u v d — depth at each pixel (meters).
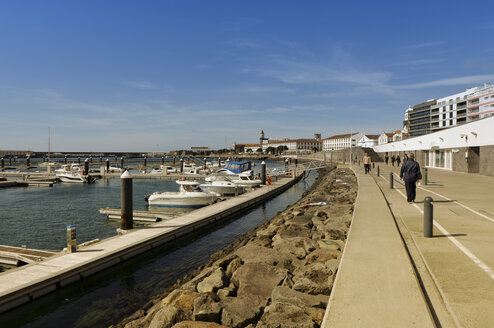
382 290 5.29
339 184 33.69
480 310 4.59
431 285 5.59
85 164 65.12
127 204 17.11
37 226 23.03
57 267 11.32
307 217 17.64
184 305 7.14
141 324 7.02
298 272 8.76
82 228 22.27
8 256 13.70
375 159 82.81
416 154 50.91
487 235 8.77
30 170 97.44
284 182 49.88
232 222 23.48
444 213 12.02
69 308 10.16
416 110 160.88
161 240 16.19
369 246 7.84
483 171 29.61
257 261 10.13
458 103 131.38
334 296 5.10
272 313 6.03
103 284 12.02
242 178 44.34
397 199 16.20
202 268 12.18
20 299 9.59
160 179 64.06
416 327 4.13
